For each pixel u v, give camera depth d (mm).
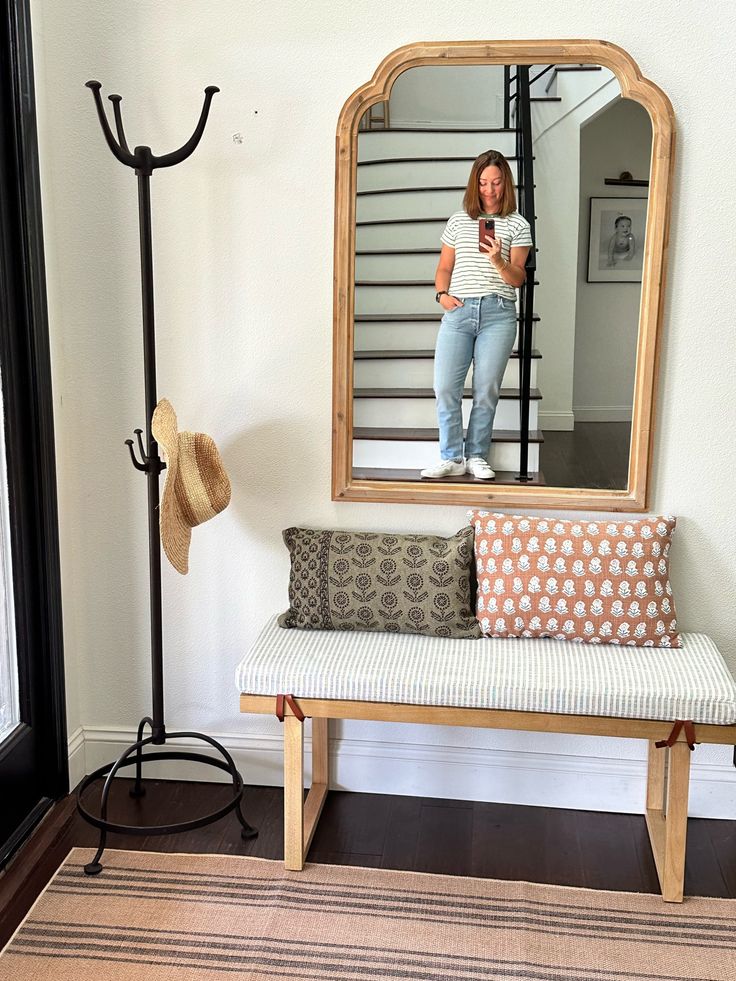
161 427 2529
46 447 2748
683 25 2512
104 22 2676
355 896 2486
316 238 2727
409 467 2793
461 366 2730
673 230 2600
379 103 2627
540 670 2463
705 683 2402
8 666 2707
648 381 2646
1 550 2641
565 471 2750
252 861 2633
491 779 2938
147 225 2529
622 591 2607
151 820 2826
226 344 2814
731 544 2742
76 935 2336
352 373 2758
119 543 2957
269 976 2209
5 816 2660
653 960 2279
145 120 2719
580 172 2604
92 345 2848
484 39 2574
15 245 2623
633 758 2877
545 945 2322
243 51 2654
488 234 2658
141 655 3018
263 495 2885
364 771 2984
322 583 2707
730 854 2695
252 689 2496
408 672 2461
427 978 2209
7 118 2562
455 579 2670
